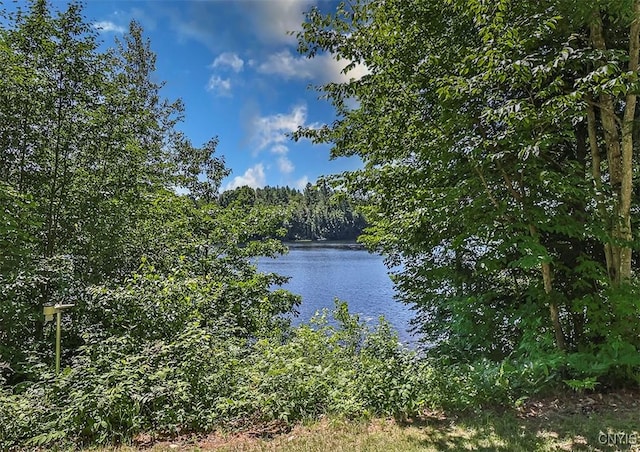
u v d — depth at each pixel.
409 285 6.53
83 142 8.75
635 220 4.49
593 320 4.20
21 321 6.71
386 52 5.24
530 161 4.20
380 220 6.99
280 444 3.29
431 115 4.95
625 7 3.77
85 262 8.64
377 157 5.96
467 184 4.45
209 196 13.66
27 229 7.88
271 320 9.31
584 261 4.35
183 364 4.17
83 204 8.69
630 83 3.66
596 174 4.55
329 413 3.91
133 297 6.03
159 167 11.95
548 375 4.10
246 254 10.75
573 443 3.13
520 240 4.55
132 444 3.38
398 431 3.48
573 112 4.00
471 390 4.02
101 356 4.34
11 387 4.67
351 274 27.38
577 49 3.99
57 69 8.18
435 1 4.82
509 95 4.69
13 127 8.00
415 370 4.41
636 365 4.02
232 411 3.86
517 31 3.77
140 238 9.86
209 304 6.91
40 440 3.23
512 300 5.35
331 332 7.38
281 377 4.16
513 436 3.29
